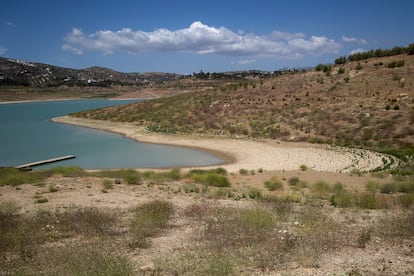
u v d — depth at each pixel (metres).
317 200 14.88
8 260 6.96
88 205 13.40
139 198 15.30
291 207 12.48
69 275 5.87
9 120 92.12
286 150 45.25
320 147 45.59
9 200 14.38
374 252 7.16
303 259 6.63
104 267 6.00
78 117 89.12
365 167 33.38
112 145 54.00
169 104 85.94
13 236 8.34
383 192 17.70
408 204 13.20
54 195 16.02
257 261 6.52
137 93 196.75
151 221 9.72
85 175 25.09
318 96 68.19
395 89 61.47
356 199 14.34
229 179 24.41
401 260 6.64
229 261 6.34
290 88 77.69
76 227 9.39
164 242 8.15
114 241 8.17
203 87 194.00
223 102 76.94
